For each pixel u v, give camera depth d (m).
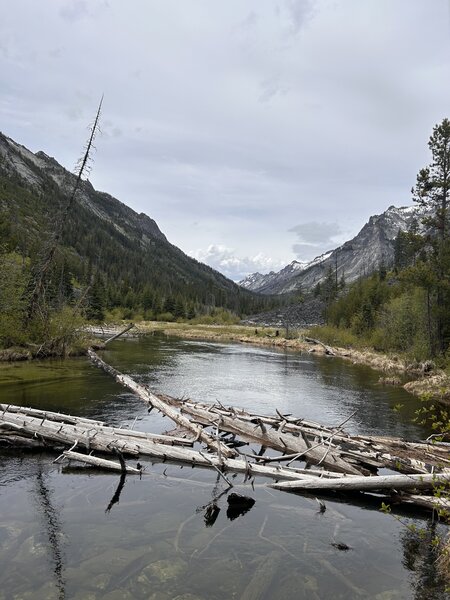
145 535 7.09
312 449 11.19
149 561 6.29
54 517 7.64
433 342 36.62
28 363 27.12
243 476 10.12
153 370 27.06
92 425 12.27
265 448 12.51
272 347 56.69
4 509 7.85
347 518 8.21
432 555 6.90
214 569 6.15
